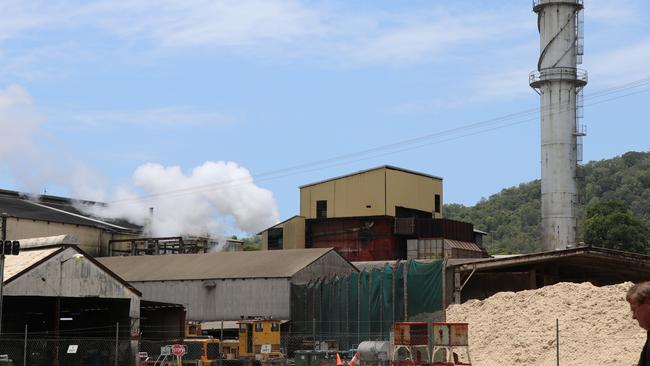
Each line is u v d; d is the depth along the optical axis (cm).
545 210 10638
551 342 5275
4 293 5078
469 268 6869
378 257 10588
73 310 6412
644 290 845
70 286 5456
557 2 10700
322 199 11125
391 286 6962
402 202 10938
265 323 5875
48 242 5606
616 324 5206
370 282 7088
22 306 6309
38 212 10169
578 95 10812
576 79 10675
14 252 4216
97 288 5603
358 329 7081
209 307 7981
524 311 5850
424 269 6819
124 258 9281
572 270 7825
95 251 10381
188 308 8081
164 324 6625
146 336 6638
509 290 7294
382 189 10706
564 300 5756
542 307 5791
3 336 6228
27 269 5216
